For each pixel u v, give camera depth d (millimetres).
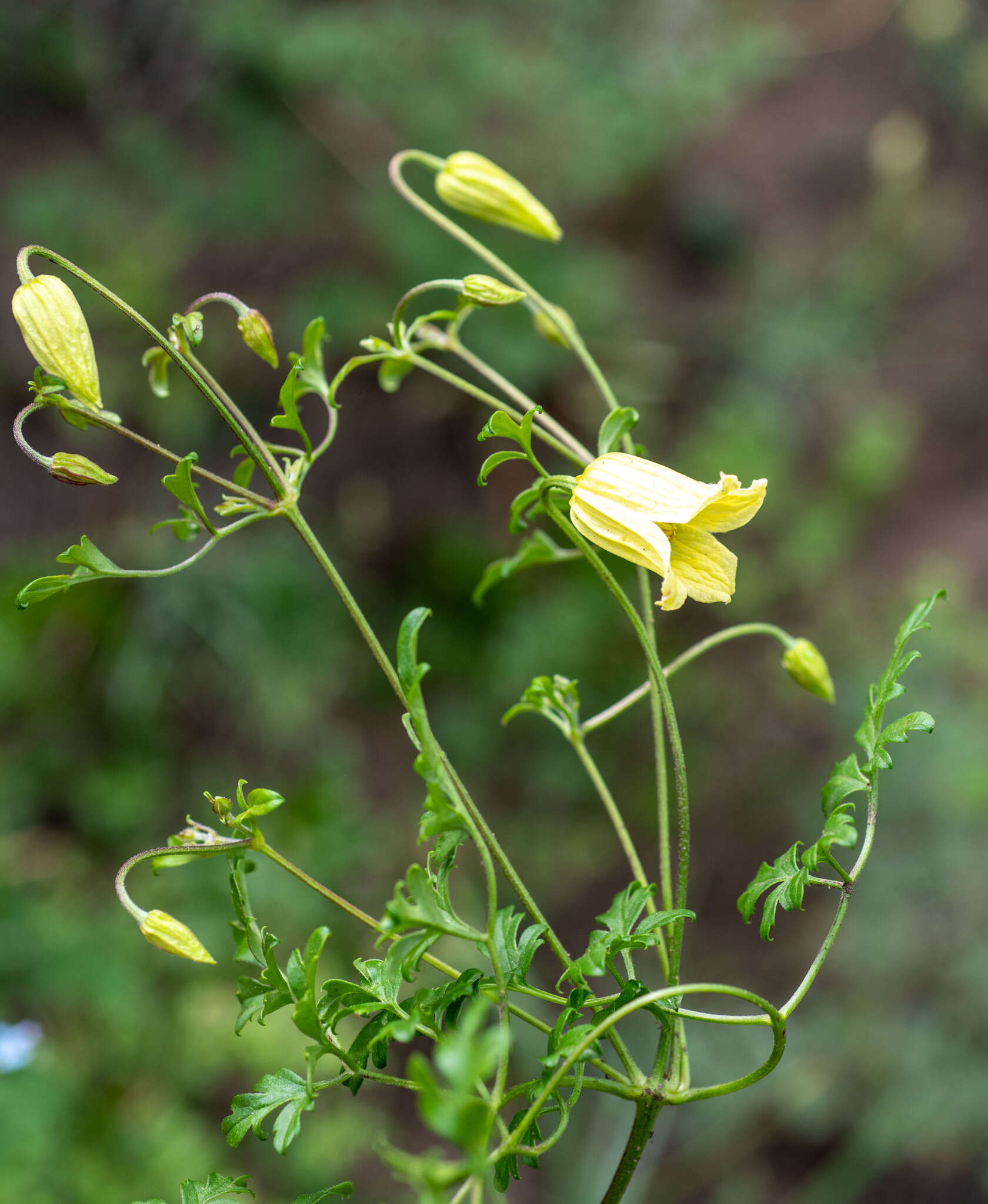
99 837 4633
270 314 6059
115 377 5754
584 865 5285
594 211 7805
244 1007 1161
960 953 4023
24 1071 3133
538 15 7246
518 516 1422
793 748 5461
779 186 8773
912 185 8500
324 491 5961
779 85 9570
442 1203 759
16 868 4215
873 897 4258
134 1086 3631
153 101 6586
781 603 6309
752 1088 4125
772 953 4633
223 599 5344
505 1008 1116
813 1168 4031
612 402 1797
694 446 6863
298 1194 3697
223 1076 3826
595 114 6793
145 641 5180
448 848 1141
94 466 1288
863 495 6828
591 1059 1227
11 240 5984
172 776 5020
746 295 7855
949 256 8320
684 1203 3986
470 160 1964
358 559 5883
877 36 10039
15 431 1269
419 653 5734
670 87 7215
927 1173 3906
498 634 5824
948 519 6766
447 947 4402
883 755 1242
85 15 6570
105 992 3744
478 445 6184
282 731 5203
